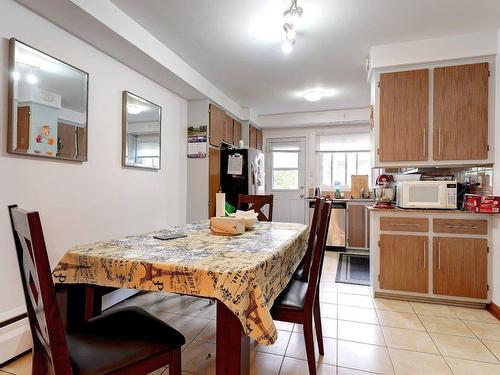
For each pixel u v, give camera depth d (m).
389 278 2.74
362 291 2.94
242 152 4.21
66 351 0.85
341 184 5.65
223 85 3.96
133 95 2.85
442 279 2.61
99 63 2.48
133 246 1.48
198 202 3.86
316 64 3.28
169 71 2.95
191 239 1.69
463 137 2.65
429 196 2.74
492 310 2.43
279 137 5.95
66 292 1.34
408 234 2.70
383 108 2.86
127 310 1.34
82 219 2.31
